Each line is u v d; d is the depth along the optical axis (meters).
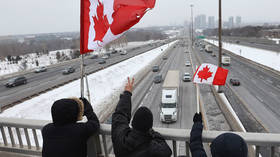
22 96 23.95
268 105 18.91
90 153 2.75
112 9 2.95
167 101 17.20
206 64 2.74
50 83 30.55
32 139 12.91
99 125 2.53
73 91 26.78
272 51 57.16
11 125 3.16
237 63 44.38
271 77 30.41
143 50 83.19
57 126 2.28
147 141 1.95
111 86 31.36
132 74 38.78
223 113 16.58
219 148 1.53
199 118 2.33
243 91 23.77
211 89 24.92
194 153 1.97
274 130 14.03
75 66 47.47
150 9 3.00
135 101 22.42
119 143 2.04
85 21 2.88
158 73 38.25
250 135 2.13
